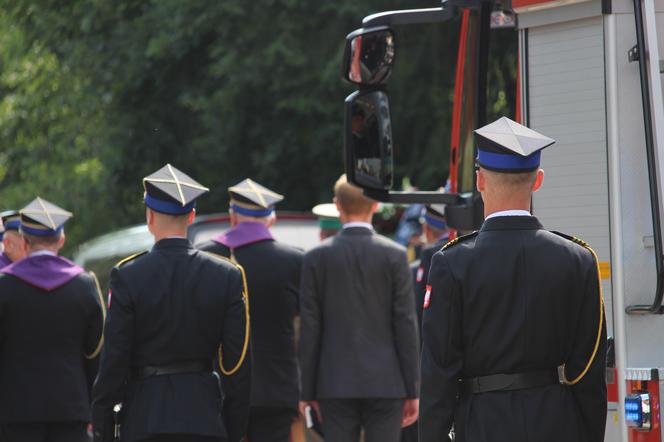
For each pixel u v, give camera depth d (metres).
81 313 14.47
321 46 32.41
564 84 9.58
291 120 33.88
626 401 9.07
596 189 9.35
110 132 38.59
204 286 11.63
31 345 14.29
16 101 44.03
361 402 15.00
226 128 34.16
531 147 8.62
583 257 8.67
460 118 12.03
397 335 14.91
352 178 10.88
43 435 14.52
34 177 43.69
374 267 14.84
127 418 11.46
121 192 40.12
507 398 8.54
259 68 32.59
